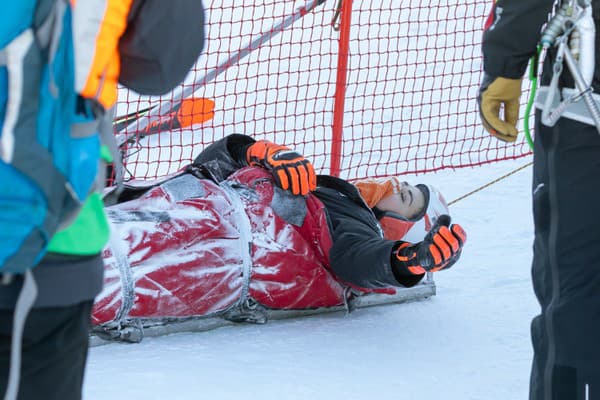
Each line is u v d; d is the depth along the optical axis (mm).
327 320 9227
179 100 14328
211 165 9688
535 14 5535
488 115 5910
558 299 5590
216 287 8422
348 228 9102
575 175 5520
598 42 5512
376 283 8695
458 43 23125
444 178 14867
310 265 8969
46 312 3914
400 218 9922
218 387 7297
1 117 3693
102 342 8125
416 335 8883
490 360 8289
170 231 8219
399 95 19500
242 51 14828
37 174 3707
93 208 4121
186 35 4066
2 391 3914
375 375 7809
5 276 3754
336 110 12969
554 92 5551
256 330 8750
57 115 3799
